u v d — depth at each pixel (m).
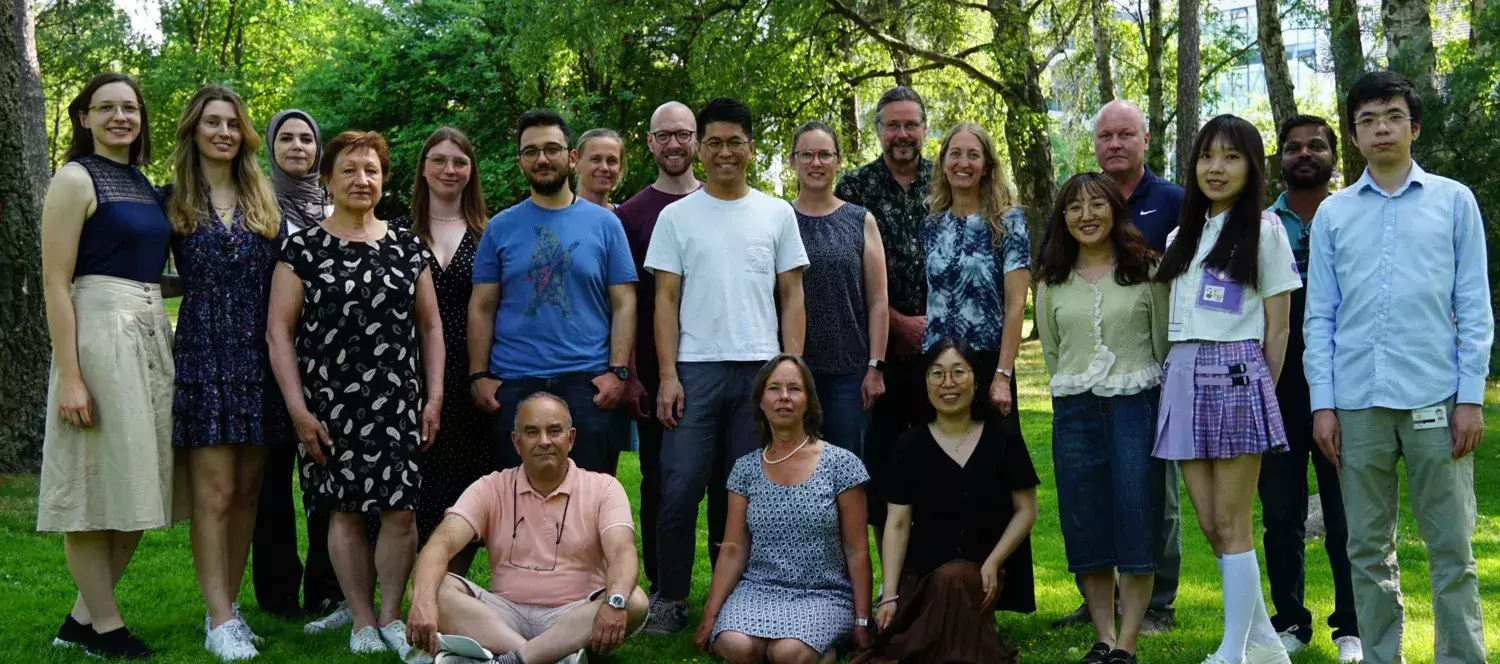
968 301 4.67
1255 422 3.77
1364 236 3.64
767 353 4.64
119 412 4.13
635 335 4.98
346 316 4.31
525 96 17.53
